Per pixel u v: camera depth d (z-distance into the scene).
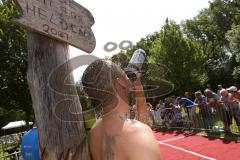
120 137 1.23
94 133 1.43
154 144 1.19
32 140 3.14
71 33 1.79
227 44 50.94
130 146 1.20
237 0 50.41
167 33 36.22
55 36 1.70
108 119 1.32
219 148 9.29
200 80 36.78
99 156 1.38
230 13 52.69
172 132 13.86
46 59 1.70
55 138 1.63
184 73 34.97
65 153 1.62
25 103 19.09
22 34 17.27
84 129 1.63
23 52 18.02
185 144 10.86
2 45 17.62
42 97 1.67
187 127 13.10
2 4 17.12
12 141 17.33
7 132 37.16
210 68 46.12
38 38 1.72
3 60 17.97
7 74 18.33
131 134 1.22
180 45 35.56
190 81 35.03
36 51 1.71
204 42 53.88
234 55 45.84
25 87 18.67
